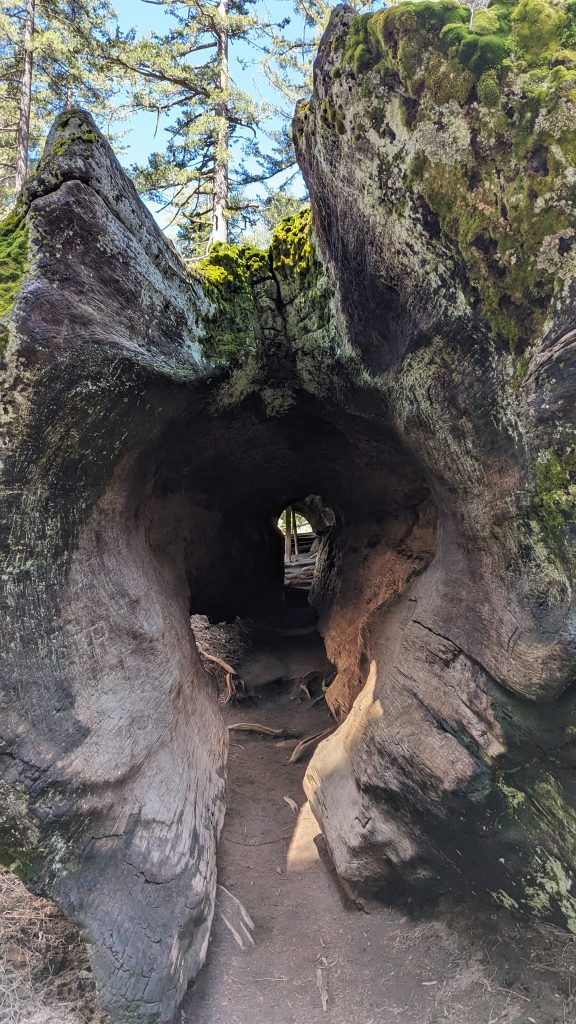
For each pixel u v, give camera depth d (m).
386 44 2.15
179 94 11.80
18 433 2.33
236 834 4.46
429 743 3.01
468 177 2.18
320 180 2.90
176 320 3.26
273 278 3.80
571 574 2.19
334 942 3.36
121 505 3.43
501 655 2.56
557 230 2.03
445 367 2.63
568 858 2.54
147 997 2.59
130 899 2.71
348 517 6.55
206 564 6.00
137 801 2.94
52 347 2.38
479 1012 2.74
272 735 6.20
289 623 8.37
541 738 2.49
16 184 11.74
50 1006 2.74
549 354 2.14
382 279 2.79
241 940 3.34
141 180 11.35
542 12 1.95
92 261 2.54
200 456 4.89
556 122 1.93
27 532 2.44
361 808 3.64
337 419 4.49
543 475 2.27
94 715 2.69
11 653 2.33
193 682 4.30
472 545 2.82
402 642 3.62
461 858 3.03
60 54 10.90
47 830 2.40
